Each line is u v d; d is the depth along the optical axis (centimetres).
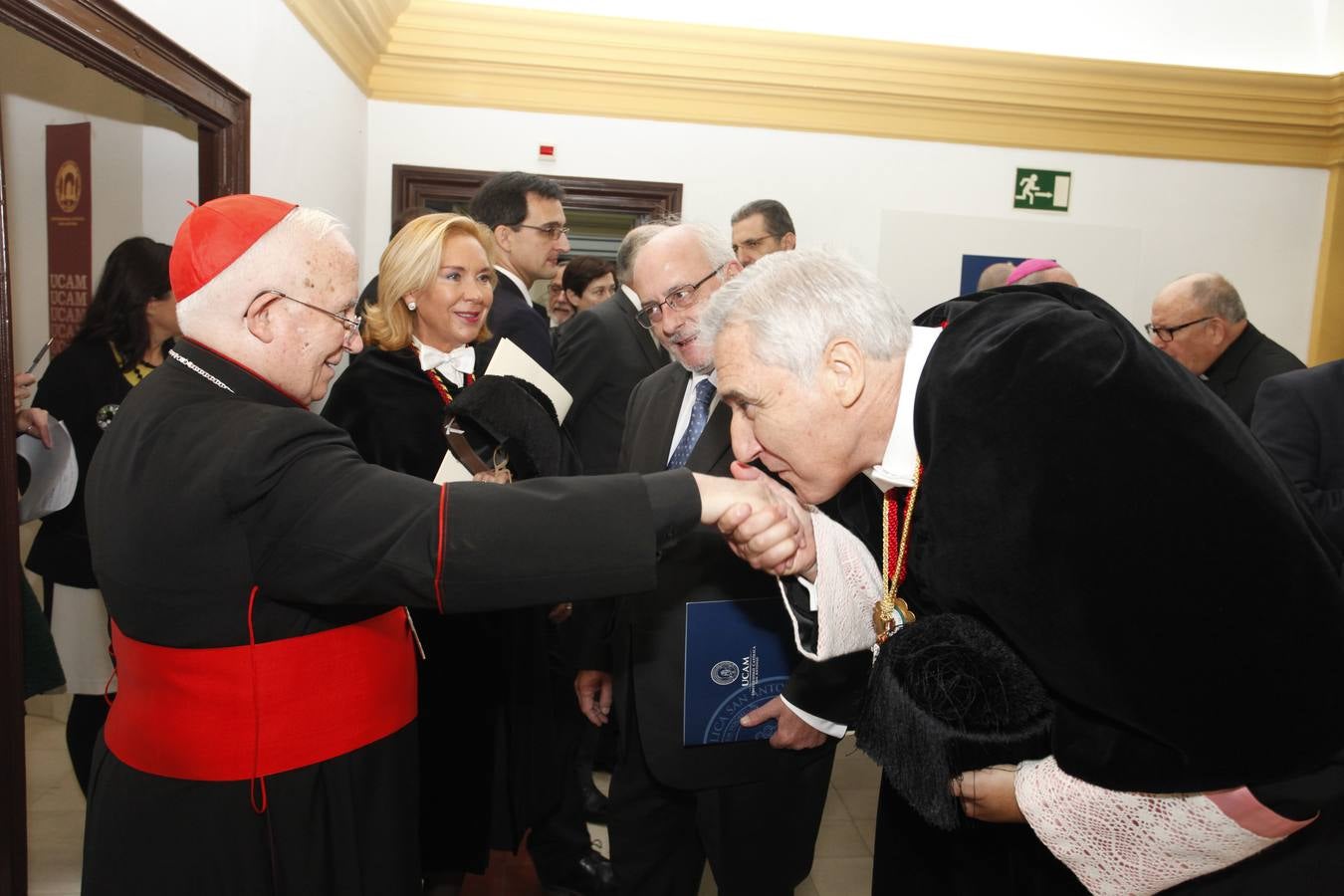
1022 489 88
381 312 185
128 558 103
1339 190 419
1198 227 421
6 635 139
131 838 108
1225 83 402
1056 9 400
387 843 119
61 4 140
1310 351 434
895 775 103
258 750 107
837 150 399
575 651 184
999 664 98
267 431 100
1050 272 304
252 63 236
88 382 193
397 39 366
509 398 154
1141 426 85
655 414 166
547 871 215
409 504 98
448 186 384
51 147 184
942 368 97
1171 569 82
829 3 392
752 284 105
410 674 127
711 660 140
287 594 102
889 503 117
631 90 384
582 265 360
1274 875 99
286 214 112
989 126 403
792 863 153
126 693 111
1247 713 82
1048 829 97
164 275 197
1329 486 196
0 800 139
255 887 108
